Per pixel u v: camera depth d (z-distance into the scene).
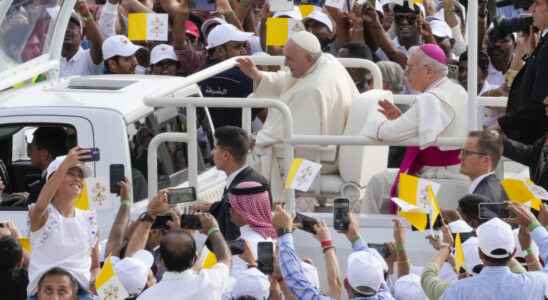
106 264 26.42
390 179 31.78
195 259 26.88
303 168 29.17
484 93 39.16
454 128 30.78
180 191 28.06
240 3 45.75
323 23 42.03
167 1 44.34
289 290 27.61
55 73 37.19
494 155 29.69
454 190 31.20
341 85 32.53
